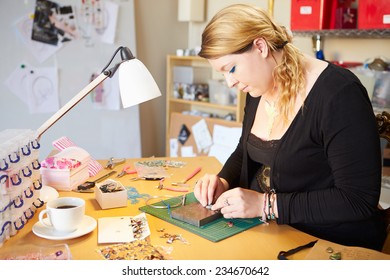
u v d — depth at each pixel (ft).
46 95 9.69
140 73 4.60
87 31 9.87
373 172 3.80
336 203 3.85
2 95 9.36
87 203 4.67
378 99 7.29
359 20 7.00
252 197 4.13
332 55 8.26
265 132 4.60
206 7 11.03
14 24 9.21
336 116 3.86
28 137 4.24
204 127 10.45
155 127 11.61
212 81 10.39
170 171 5.82
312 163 4.19
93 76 10.07
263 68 4.10
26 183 4.13
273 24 4.14
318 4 7.38
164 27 11.33
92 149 10.36
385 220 4.50
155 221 4.24
